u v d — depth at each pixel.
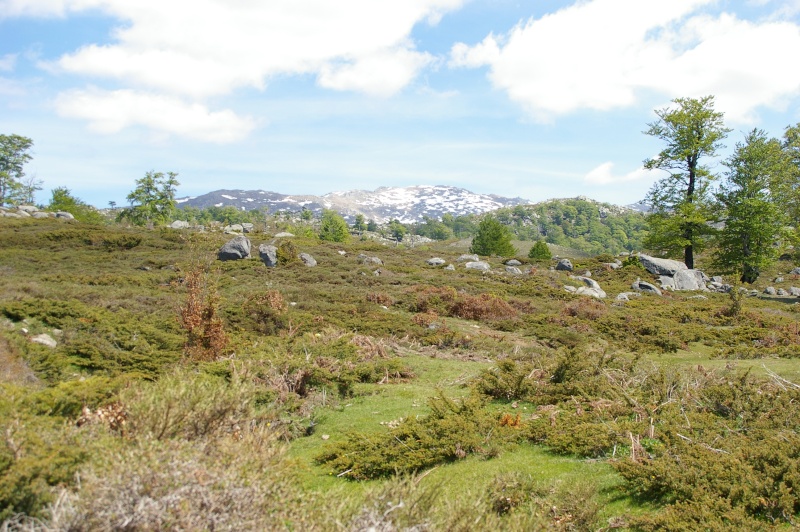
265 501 4.74
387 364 14.16
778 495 6.29
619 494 7.23
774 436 7.94
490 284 31.89
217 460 5.07
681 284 39.25
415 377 14.13
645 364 13.46
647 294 33.66
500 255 54.84
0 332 12.46
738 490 6.41
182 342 14.88
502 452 8.80
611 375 12.27
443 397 10.27
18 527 4.00
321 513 4.95
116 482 4.20
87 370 12.68
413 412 10.94
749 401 9.61
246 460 5.35
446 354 16.98
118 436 5.69
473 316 23.53
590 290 33.25
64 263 29.30
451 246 109.12
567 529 6.27
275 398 10.89
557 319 22.98
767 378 11.84
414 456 8.30
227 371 11.58
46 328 14.46
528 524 5.33
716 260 45.25
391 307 24.19
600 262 45.47
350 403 11.90
